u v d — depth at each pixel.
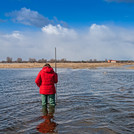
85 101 7.75
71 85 13.70
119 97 8.64
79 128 4.50
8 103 7.46
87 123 4.87
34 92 10.48
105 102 7.54
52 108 6.55
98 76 23.27
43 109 6.42
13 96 9.15
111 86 12.93
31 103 7.45
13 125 4.77
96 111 6.09
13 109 6.45
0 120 5.20
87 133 4.18
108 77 21.52
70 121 5.04
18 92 10.49
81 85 13.66
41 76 6.99
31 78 20.77
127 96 8.90
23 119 5.27
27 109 6.44
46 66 7.11
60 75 25.59
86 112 5.97
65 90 11.08
